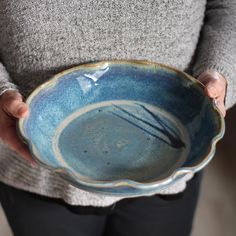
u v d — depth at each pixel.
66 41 0.68
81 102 0.71
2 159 0.85
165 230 0.96
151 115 0.71
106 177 0.62
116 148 0.66
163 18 0.68
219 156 1.66
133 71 0.70
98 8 0.66
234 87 0.75
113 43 0.69
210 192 1.56
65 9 0.66
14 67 0.73
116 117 0.71
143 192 0.55
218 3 0.81
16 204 0.91
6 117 0.69
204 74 0.73
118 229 0.97
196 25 0.75
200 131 0.65
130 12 0.67
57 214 0.90
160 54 0.72
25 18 0.67
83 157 0.64
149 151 0.65
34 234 0.94
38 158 0.56
